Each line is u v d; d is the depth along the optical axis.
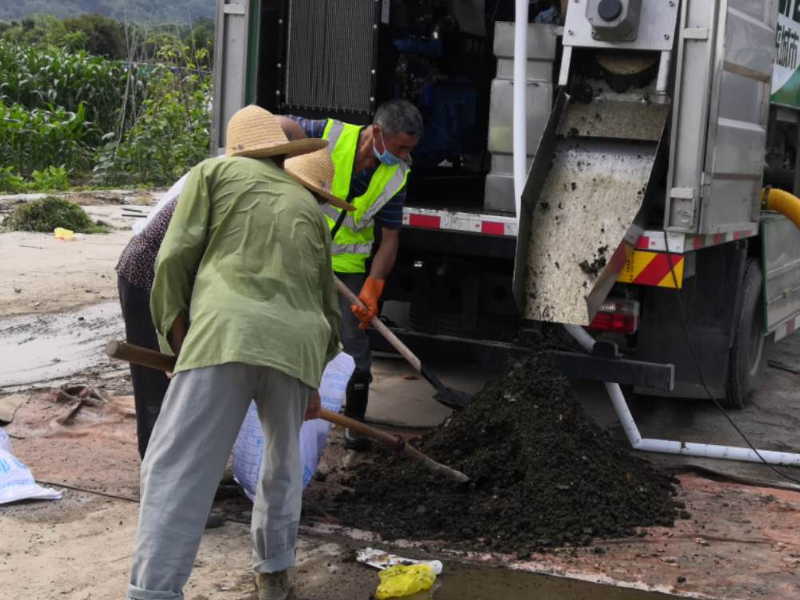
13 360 6.85
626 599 3.82
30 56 22.41
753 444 5.88
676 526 4.51
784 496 4.98
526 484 4.55
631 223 4.99
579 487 4.53
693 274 5.54
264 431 3.48
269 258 3.33
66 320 8.00
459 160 7.65
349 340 5.30
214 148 5.97
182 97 21.09
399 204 5.18
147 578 3.20
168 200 4.24
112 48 36.69
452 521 4.43
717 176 5.27
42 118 19.36
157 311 3.40
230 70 5.91
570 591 3.87
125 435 5.42
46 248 11.06
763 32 5.82
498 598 3.79
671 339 5.79
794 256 7.27
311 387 3.42
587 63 5.27
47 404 5.84
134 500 4.54
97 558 3.94
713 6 4.97
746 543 4.36
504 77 5.83
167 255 3.32
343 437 5.60
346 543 4.21
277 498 3.53
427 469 4.82
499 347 5.56
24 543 4.04
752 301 6.36
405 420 5.97
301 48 5.90
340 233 5.18
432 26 6.78
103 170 19.44
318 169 3.72
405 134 5.00
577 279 5.07
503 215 5.67
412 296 6.02
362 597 3.75
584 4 5.13
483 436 4.88
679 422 6.26
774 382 7.38
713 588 3.93
